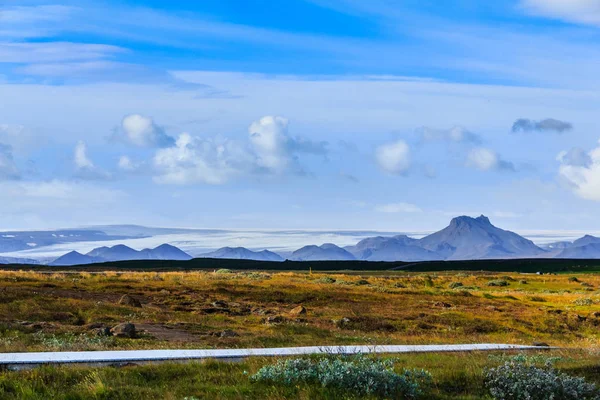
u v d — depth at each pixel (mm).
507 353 23641
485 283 98875
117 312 37562
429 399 15602
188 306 45812
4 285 49156
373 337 33219
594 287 94438
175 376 16062
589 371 19234
